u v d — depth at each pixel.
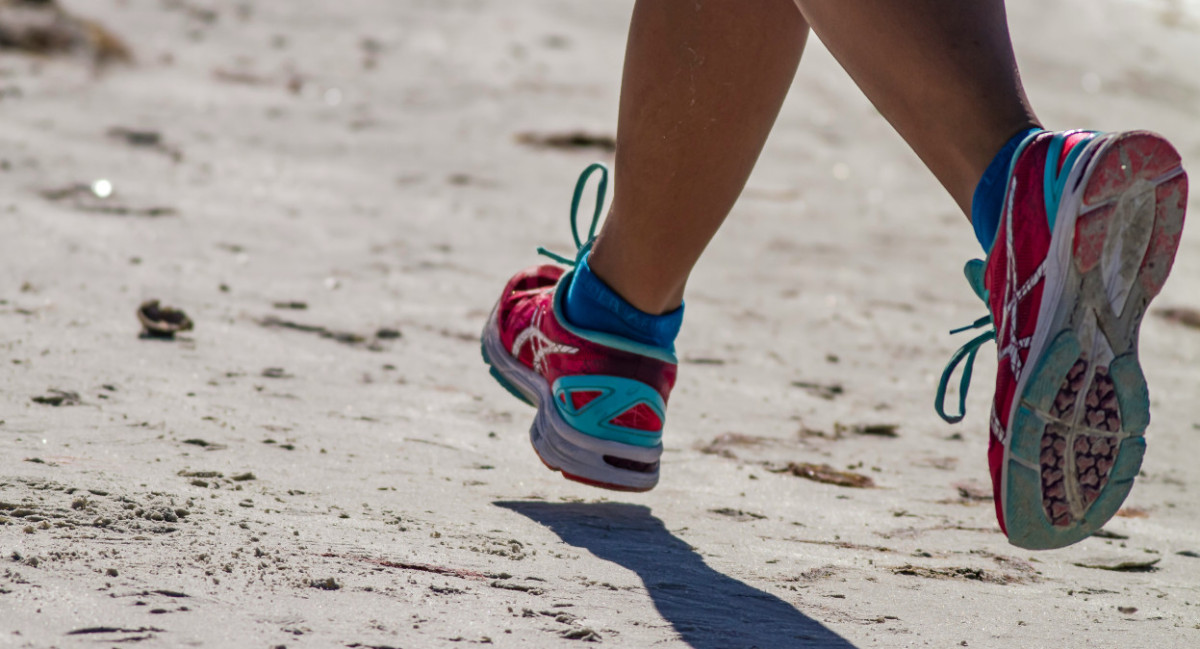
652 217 4.94
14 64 18.42
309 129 17.44
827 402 8.26
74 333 7.51
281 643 3.16
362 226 12.60
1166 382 9.98
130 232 10.97
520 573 4.07
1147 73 32.47
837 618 3.94
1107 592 4.61
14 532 3.87
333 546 4.14
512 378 5.76
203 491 4.71
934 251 14.71
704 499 5.73
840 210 16.78
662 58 4.65
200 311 8.59
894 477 6.52
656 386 5.28
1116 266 3.70
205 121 17.02
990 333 4.48
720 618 3.80
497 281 10.88
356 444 5.97
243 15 24.77
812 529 5.32
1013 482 3.84
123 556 3.74
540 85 22.11
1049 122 25.44
